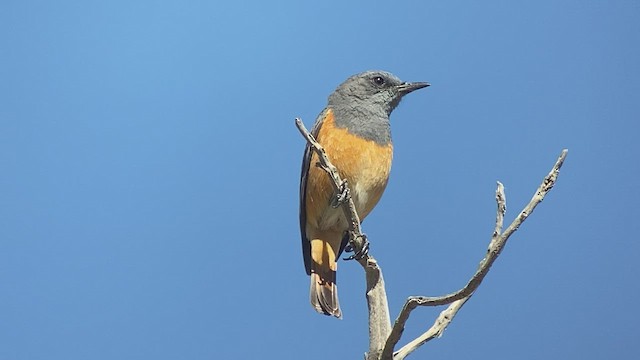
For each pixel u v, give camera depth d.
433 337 7.93
